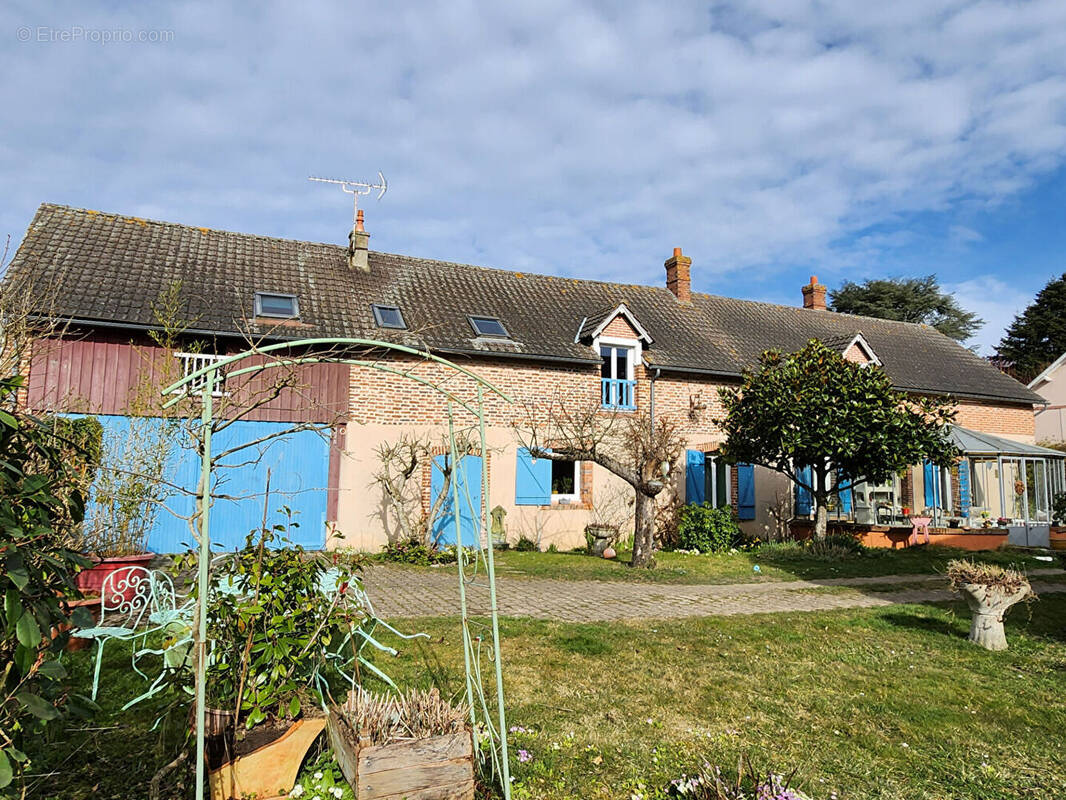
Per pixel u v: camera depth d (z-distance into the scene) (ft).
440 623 24.80
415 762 11.39
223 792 11.60
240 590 13.02
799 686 19.42
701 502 58.34
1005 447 60.75
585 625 25.43
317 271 52.60
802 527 57.06
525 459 51.72
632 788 13.16
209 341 41.96
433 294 55.42
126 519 24.66
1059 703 18.60
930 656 22.90
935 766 14.71
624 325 57.31
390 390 47.34
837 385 45.62
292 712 12.84
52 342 36.86
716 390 58.70
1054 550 53.01
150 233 49.44
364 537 45.73
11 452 9.09
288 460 43.98
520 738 15.15
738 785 12.07
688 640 23.70
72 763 13.17
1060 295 140.15
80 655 19.33
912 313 146.30
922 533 54.19
